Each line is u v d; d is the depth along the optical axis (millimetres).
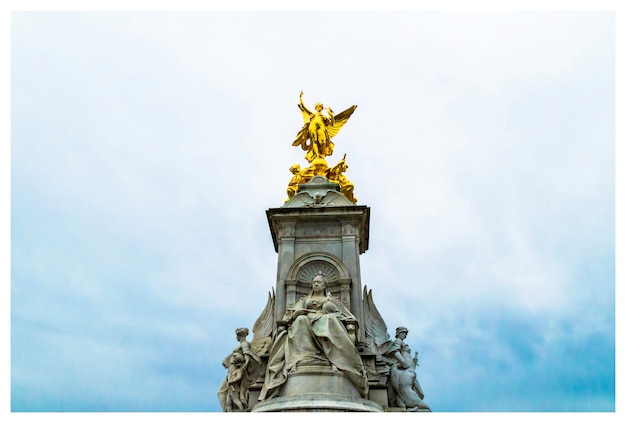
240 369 22281
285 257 25375
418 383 23094
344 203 26391
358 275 24719
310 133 29516
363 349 22875
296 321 21016
